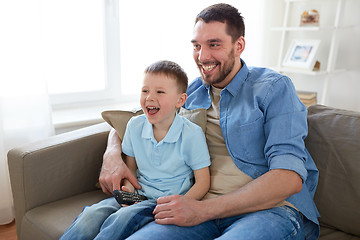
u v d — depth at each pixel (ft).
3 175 5.61
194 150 3.83
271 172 3.41
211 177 3.91
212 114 4.28
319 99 9.03
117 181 3.86
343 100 8.52
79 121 6.34
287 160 3.40
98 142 4.65
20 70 5.52
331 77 7.91
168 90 3.75
